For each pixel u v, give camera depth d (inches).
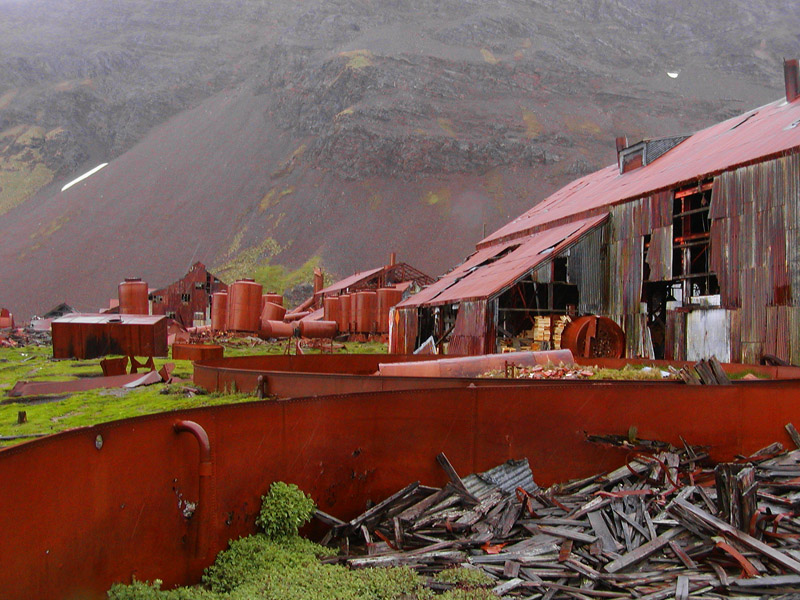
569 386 390.6
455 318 1407.5
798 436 419.8
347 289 3257.9
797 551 276.4
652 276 1196.5
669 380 484.4
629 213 1267.2
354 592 252.4
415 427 360.8
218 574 271.1
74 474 223.3
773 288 943.7
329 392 561.9
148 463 259.1
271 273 6643.7
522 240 1617.9
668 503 325.7
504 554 287.4
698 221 1251.8
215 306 2182.6
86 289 6796.3
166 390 737.0
